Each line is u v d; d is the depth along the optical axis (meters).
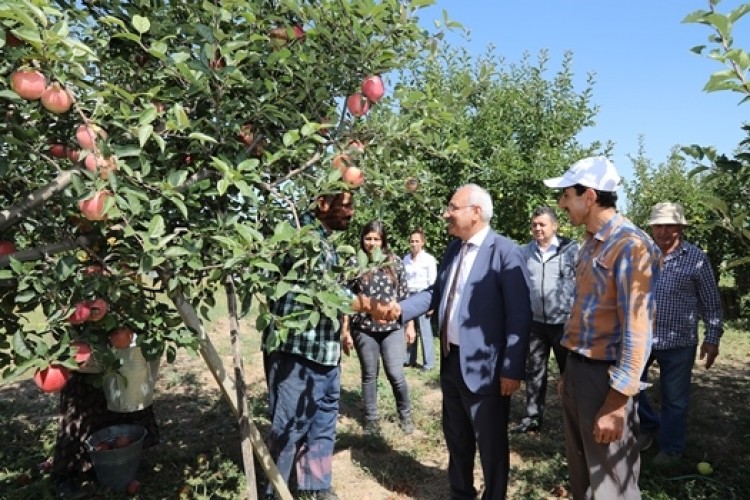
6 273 1.73
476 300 2.92
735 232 1.67
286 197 2.02
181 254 1.73
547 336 4.47
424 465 4.05
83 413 3.59
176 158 2.13
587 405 2.42
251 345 7.59
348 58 2.09
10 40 1.50
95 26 2.16
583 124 9.27
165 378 6.12
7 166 1.68
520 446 4.29
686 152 1.76
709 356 3.75
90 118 1.69
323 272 1.98
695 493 3.42
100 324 1.98
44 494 3.41
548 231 4.42
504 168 8.55
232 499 3.45
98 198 1.57
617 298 2.30
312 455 3.35
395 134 2.27
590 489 2.67
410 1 2.02
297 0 2.07
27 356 1.72
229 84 1.85
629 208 12.11
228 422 4.80
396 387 4.57
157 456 4.06
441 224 8.59
